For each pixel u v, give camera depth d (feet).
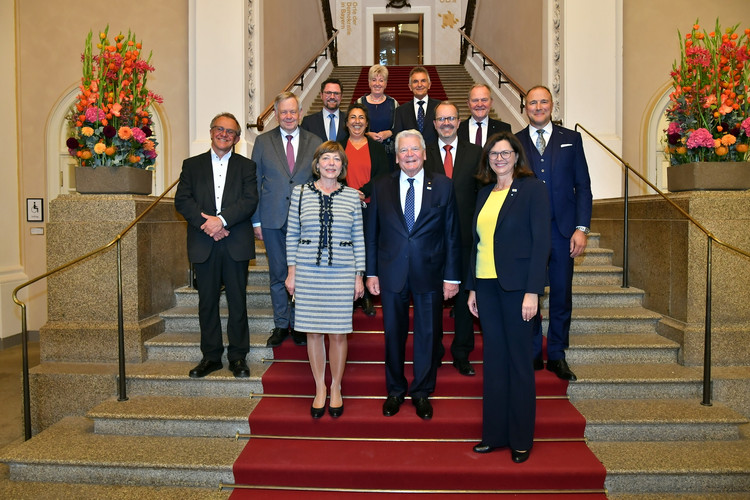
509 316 9.34
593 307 14.79
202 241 11.70
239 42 20.71
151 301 13.70
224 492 9.71
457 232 10.44
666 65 21.04
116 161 13.07
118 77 13.15
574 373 12.00
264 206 12.56
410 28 55.26
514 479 9.41
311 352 10.64
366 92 38.37
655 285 14.05
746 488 9.58
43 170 22.41
